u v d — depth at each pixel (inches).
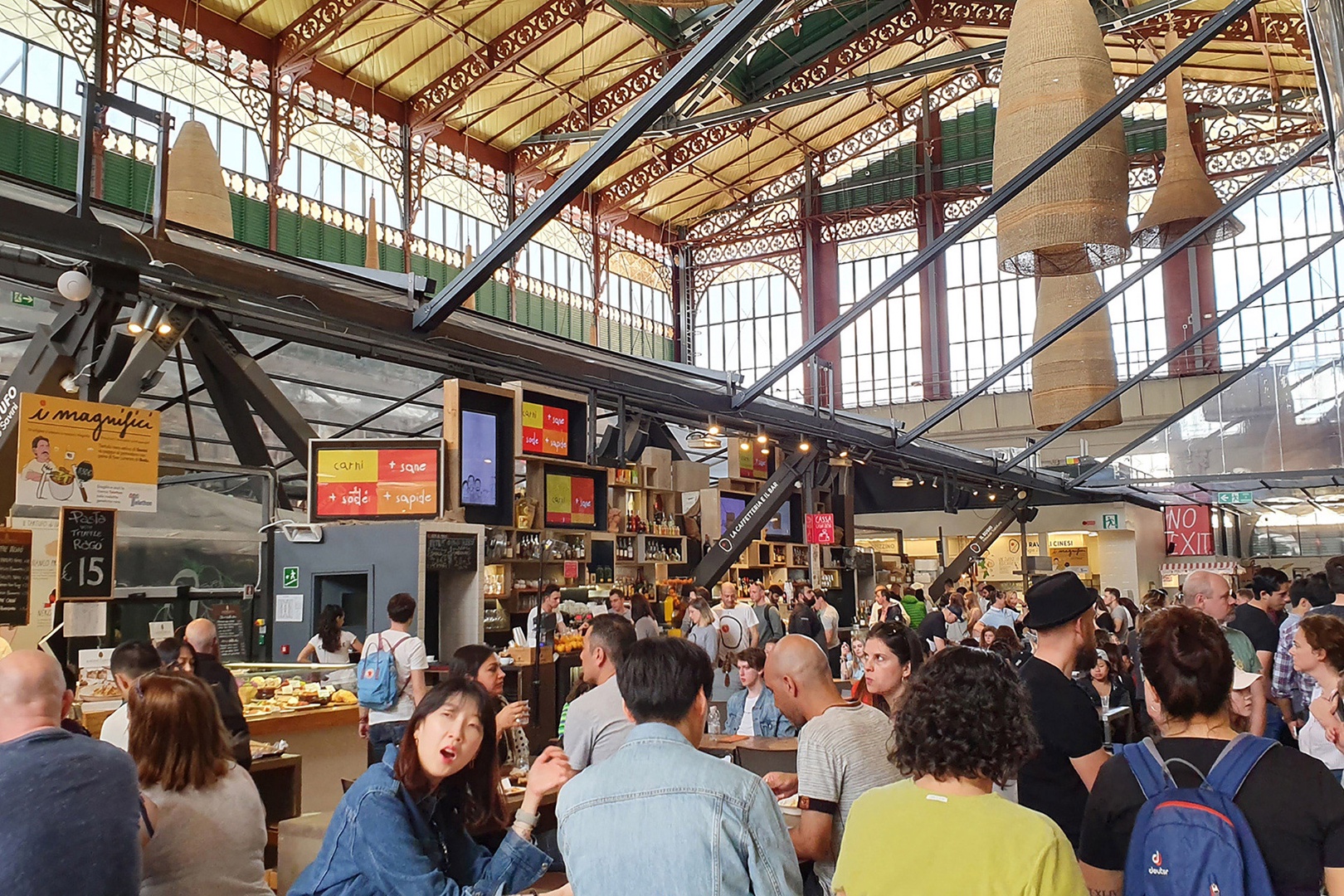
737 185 1246.9
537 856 99.0
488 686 169.3
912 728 72.5
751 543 602.5
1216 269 1094.4
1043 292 433.1
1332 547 932.0
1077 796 105.0
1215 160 1086.4
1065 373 425.4
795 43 1030.4
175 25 794.8
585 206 1147.3
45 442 242.7
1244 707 141.8
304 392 532.4
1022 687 74.2
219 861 103.5
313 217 887.7
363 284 336.5
